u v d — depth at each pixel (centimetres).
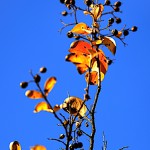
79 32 470
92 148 447
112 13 500
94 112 446
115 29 487
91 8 488
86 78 462
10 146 452
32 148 369
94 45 461
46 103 387
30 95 377
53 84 379
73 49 460
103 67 462
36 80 374
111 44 458
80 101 446
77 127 450
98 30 467
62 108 432
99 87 450
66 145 413
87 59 459
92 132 449
